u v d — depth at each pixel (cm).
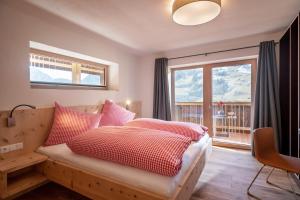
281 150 259
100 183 138
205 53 328
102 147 150
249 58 310
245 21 226
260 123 271
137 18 212
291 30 216
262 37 280
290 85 222
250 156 286
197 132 222
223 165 249
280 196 174
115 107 290
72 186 158
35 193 182
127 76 363
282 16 212
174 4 168
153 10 193
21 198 173
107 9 190
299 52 194
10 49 183
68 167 159
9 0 170
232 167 243
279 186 193
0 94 176
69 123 215
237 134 345
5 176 150
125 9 190
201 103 367
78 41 254
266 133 197
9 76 183
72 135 209
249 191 183
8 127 181
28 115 198
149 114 397
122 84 349
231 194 178
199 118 372
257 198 171
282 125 261
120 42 302
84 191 149
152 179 122
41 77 231
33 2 174
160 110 367
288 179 208
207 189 188
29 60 200
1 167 155
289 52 240
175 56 361
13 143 184
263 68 271
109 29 244
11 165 159
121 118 283
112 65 340
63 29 235
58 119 214
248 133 334
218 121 355
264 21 226
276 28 251
